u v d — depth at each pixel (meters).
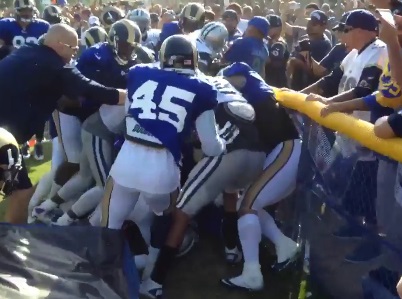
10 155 2.40
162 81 2.98
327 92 3.68
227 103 3.27
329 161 3.03
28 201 3.50
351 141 2.72
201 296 3.27
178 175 3.03
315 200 3.28
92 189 3.72
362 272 2.71
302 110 3.17
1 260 2.16
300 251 3.53
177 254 3.53
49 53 3.32
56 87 3.37
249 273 3.30
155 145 2.92
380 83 2.85
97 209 3.55
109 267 2.35
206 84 2.99
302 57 5.28
